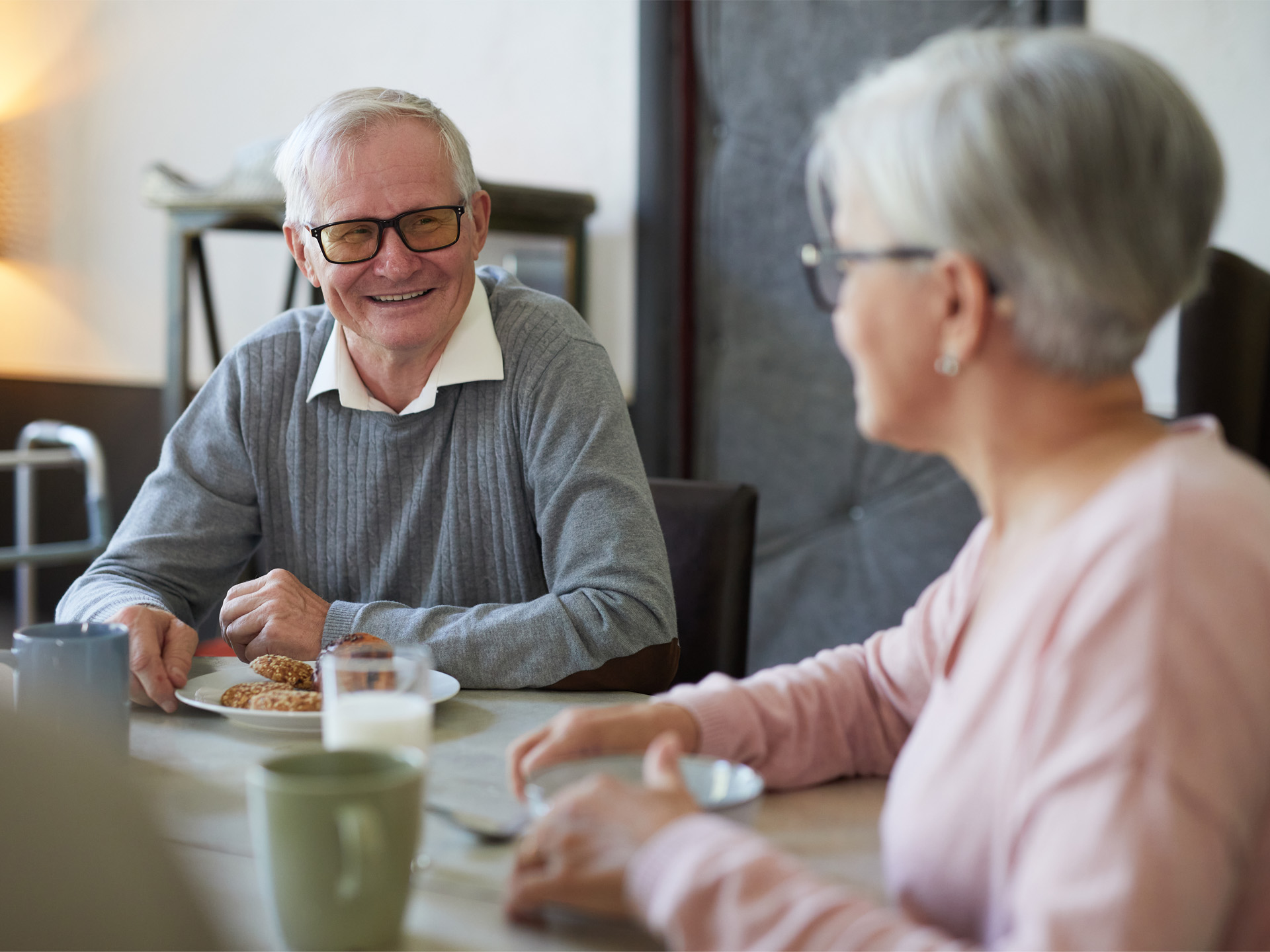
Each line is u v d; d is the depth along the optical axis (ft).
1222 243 7.52
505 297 5.28
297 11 11.24
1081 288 2.06
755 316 9.09
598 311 9.84
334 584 5.26
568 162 9.91
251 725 3.47
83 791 1.33
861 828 2.77
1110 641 1.87
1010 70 2.10
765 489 9.14
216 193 9.27
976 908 2.06
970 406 2.27
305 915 2.02
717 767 2.72
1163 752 1.77
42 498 13.00
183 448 5.29
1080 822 1.78
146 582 4.93
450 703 3.96
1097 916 1.70
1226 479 2.01
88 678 2.98
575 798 2.19
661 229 9.35
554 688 4.25
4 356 13.32
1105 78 2.05
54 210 12.91
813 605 8.97
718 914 1.93
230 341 11.85
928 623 3.07
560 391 4.92
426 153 4.80
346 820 2.00
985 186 2.05
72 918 1.27
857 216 2.29
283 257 11.39
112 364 12.73
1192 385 5.29
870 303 2.27
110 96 12.46
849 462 8.77
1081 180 2.02
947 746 2.12
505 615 4.32
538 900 2.17
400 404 5.14
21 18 12.92
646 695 4.13
